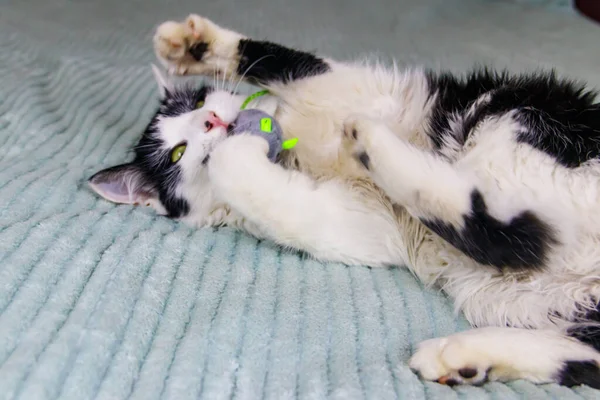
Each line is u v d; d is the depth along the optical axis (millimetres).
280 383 433
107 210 577
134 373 432
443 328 494
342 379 436
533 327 500
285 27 1051
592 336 474
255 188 533
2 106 708
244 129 573
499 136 511
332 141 587
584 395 442
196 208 598
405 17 1195
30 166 623
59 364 425
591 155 495
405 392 432
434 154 529
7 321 446
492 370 454
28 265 492
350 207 549
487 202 489
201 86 672
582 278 493
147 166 614
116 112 743
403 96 596
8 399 403
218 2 1218
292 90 617
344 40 997
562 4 1328
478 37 1060
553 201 485
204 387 427
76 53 889
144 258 517
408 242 550
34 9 1070
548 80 547
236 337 460
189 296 490
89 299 472
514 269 498
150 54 923
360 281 527
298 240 544
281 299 494
